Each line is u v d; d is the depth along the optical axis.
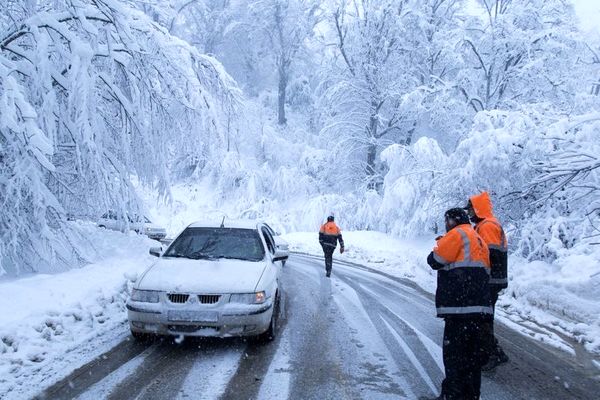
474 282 4.17
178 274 5.89
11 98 6.67
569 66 22.03
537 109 13.90
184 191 32.44
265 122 35.22
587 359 5.96
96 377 4.56
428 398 4.37
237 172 30.48
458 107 23.34
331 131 28.58
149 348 5.55
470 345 4.18
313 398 4.26
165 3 13.15
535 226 12.14
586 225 10.62
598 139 10.34
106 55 9.08
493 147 12.79
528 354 6.08
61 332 5.84
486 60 24.42
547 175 9.26
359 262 17.31
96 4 8.64
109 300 7.44
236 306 5.46
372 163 28.78
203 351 5.53
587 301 7.85
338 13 28.64
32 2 8.72
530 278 9.83
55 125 8.43
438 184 15.87
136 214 10.09
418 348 6.01
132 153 10.88
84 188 9.38
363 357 5.55
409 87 26.77
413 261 17.28
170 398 4.12
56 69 9.27
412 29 27.23
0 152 7.69
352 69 28.84
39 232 8.10
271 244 8.09
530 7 22.72
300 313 7.82
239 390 4.37
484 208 5.41
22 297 6.44
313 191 30.53
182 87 10.88
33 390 4.20
